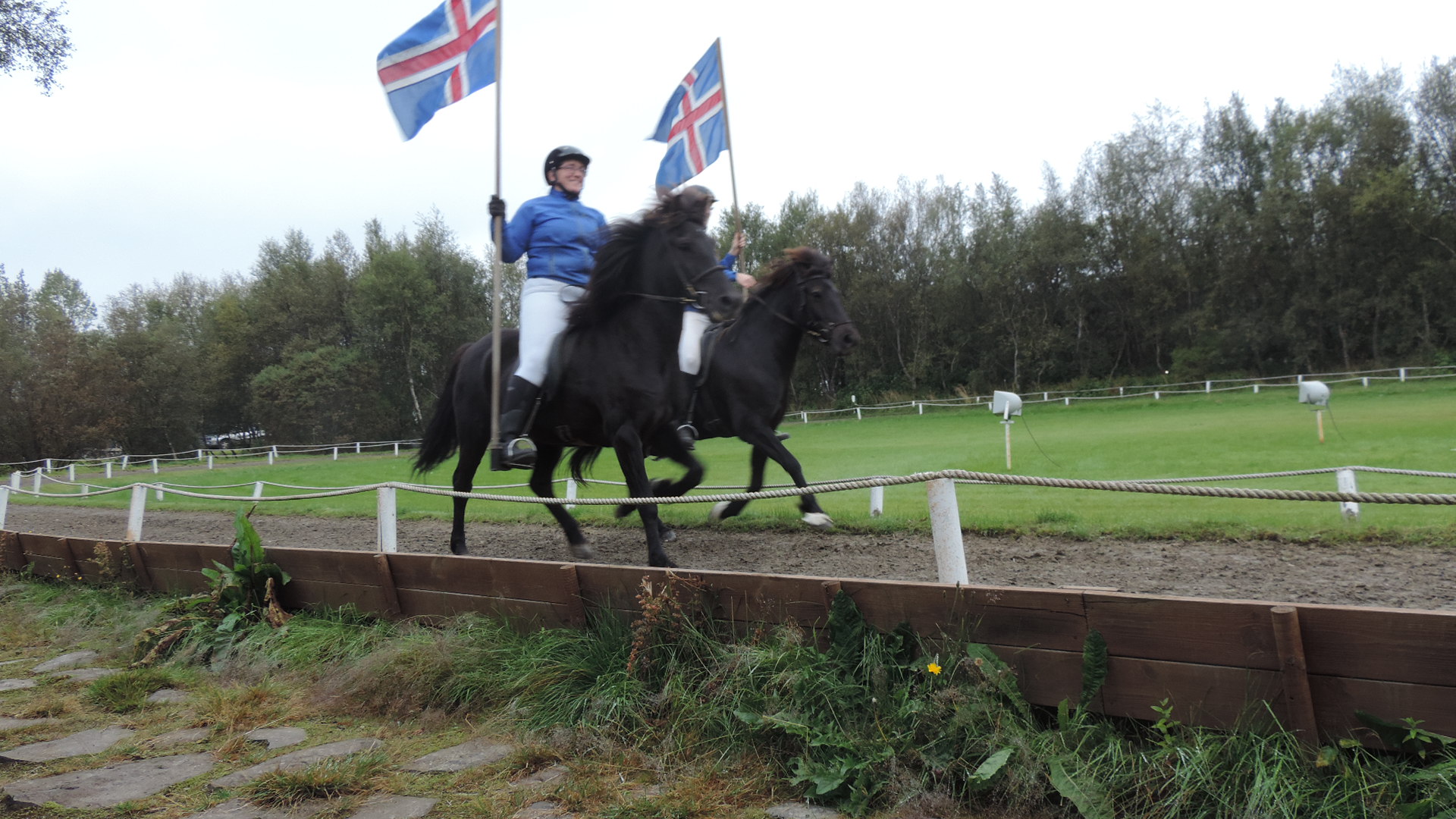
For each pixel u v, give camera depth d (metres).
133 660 5.44
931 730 3.02
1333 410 19.61
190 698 4.74
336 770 3.39
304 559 5.77
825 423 33.50
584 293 5.52
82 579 7.67
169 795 3.35
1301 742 2.54
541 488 6.75
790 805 2.96
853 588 3.51
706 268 5.14
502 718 3.90
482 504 11.20
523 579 4.61
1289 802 2.41
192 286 62.62
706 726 3.42
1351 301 35.09
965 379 43.78
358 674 4.51
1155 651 2.82
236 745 3.88
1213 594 4.48
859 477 12.22
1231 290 38.16
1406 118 36.62
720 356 6.56
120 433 44.41
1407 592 4.29
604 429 5.59
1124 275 41.09
